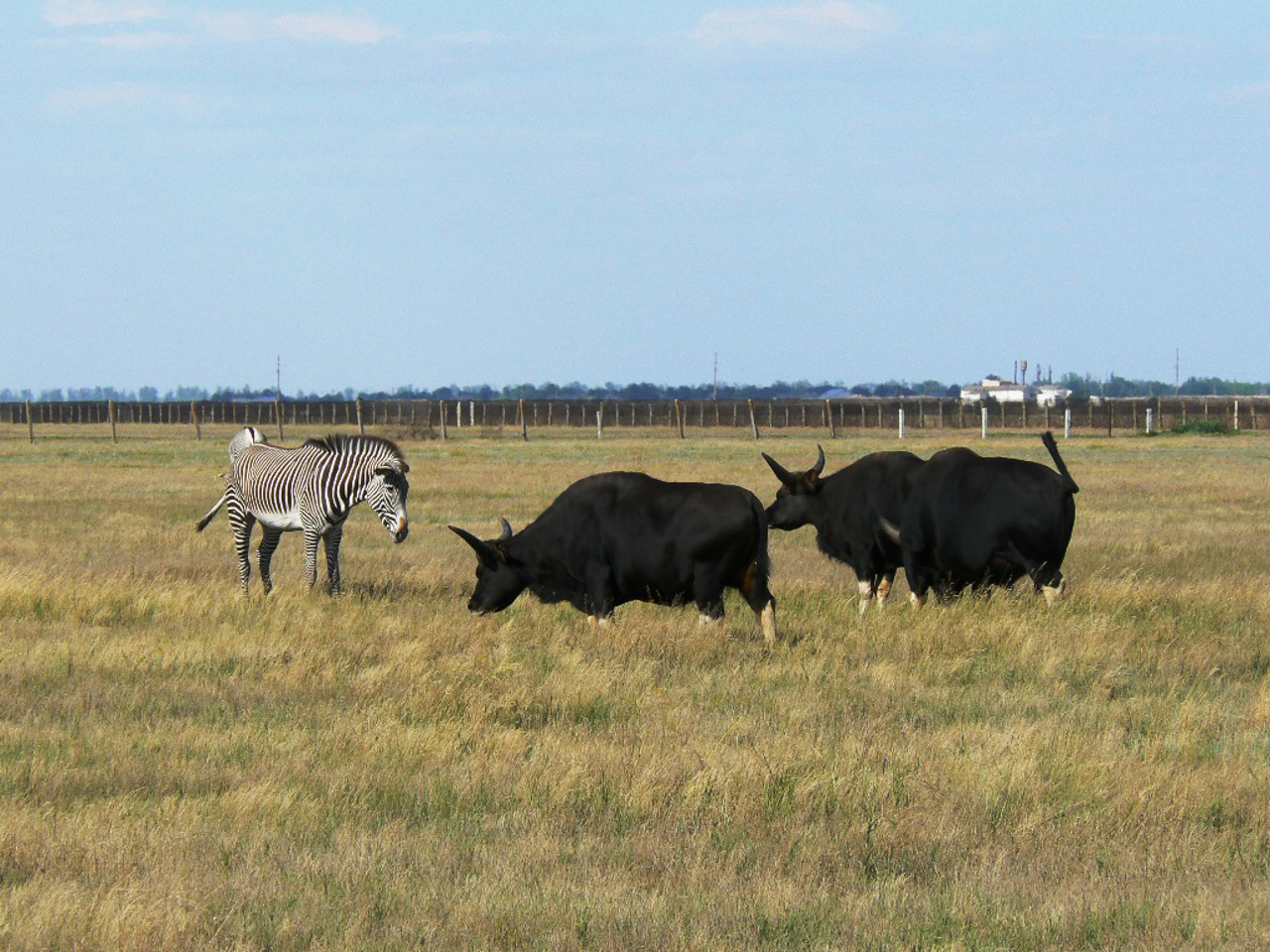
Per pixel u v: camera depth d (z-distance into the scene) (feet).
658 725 61.26
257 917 39.83
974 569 89.81
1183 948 37.78
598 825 48.49
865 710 65.41
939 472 90.84
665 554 82.69
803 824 48.32
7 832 45.91
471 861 44.83
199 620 87.66
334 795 50.88
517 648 78.79
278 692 68.39
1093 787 51.57
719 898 41.39
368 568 117.29
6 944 37.27
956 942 38.29
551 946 38.09
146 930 38.14
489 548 88.38
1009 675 73.61
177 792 51.67
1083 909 40.32
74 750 56.49
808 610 93.71
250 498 104.01
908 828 47.32
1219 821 49.34
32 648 77.41
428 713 63.98
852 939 38.75
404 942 38.29
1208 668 74.64
